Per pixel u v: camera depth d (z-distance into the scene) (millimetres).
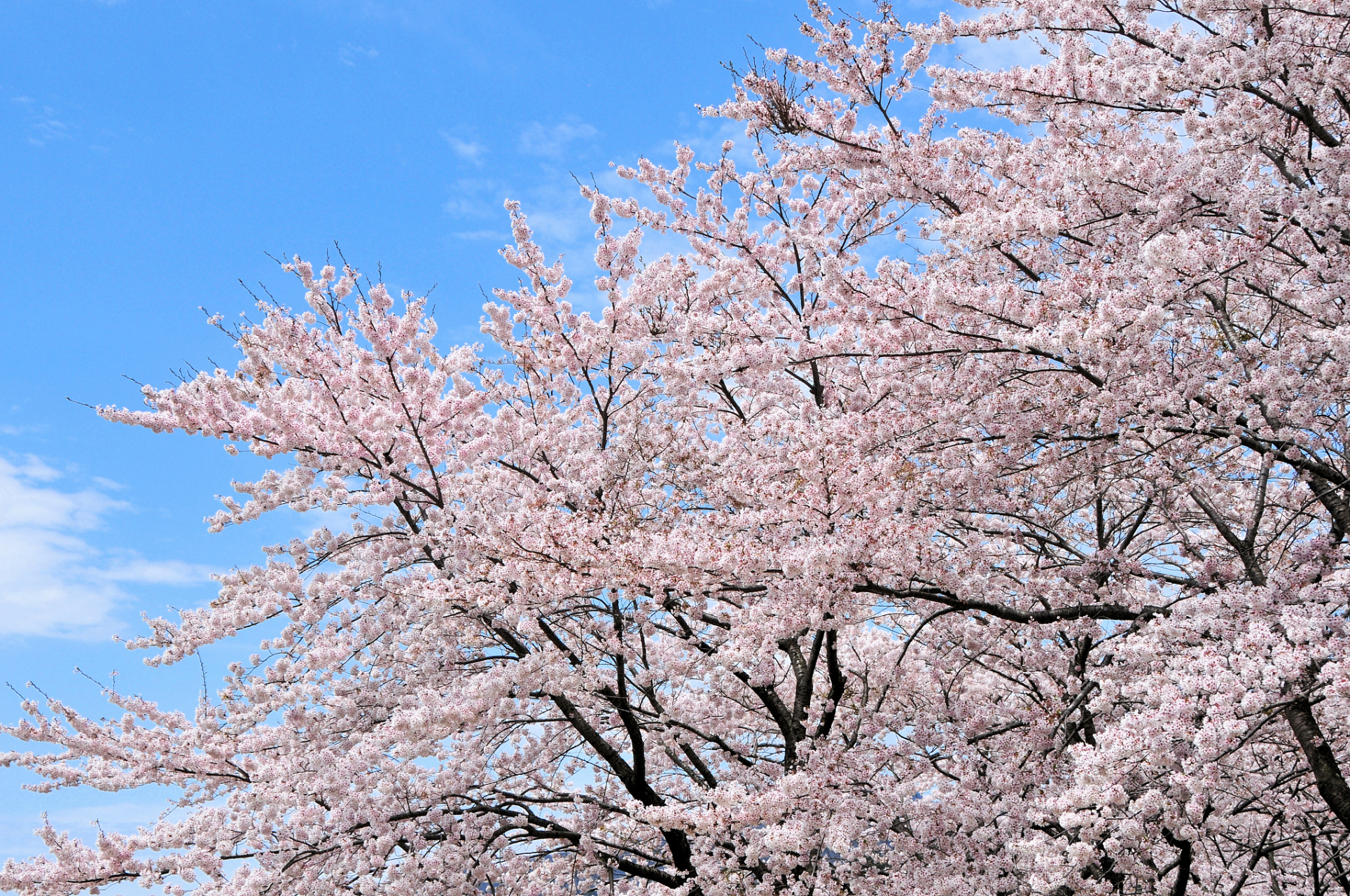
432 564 7703
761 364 6488
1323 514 7137
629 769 8094
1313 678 4453
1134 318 5312
